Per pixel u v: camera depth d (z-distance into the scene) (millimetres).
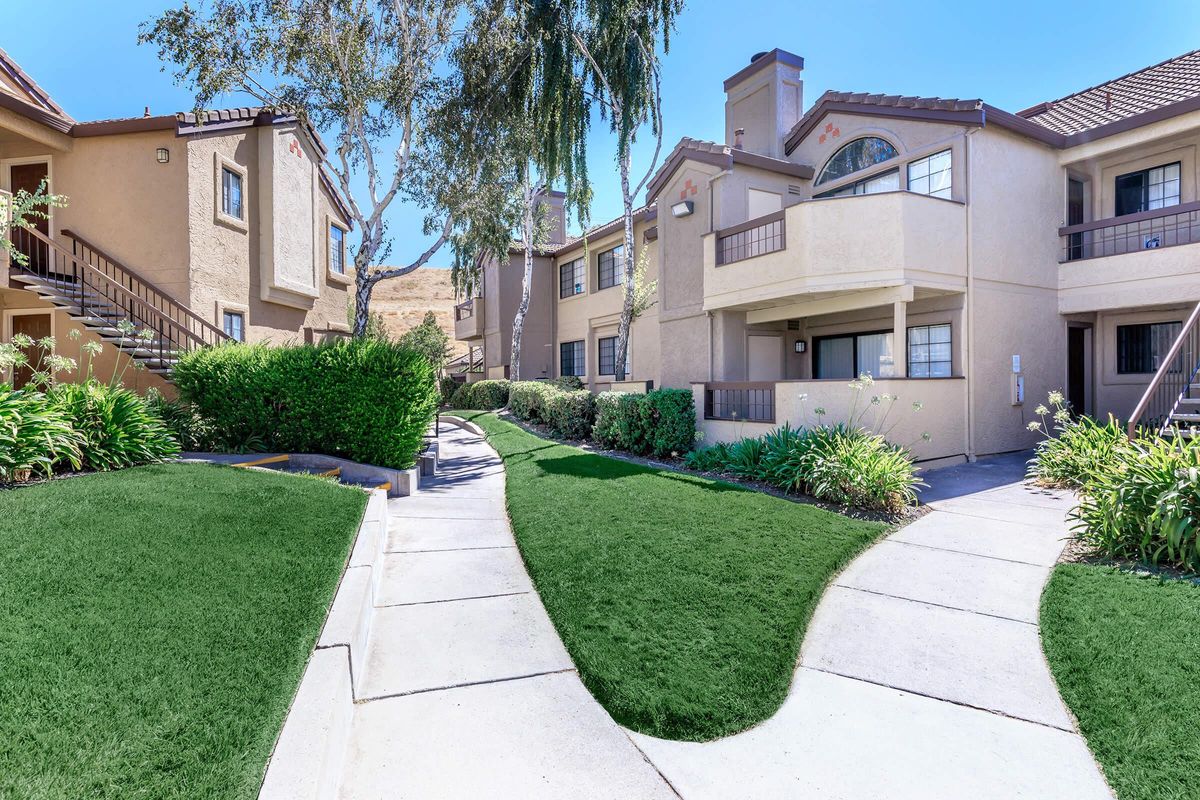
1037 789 2729
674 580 5016
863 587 5137
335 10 13727
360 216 15141
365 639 4070
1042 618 4367
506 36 15117
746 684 3572
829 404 10000
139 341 11297
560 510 7289
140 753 2355
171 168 12984
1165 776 2715
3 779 2148
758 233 12117
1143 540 5262
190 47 12523
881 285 10320
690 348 14602
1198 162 11508
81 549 4082
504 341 24781
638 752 3016
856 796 2703
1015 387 11539
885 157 12594
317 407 9055
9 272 11258
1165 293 11016
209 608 3594
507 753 2982
